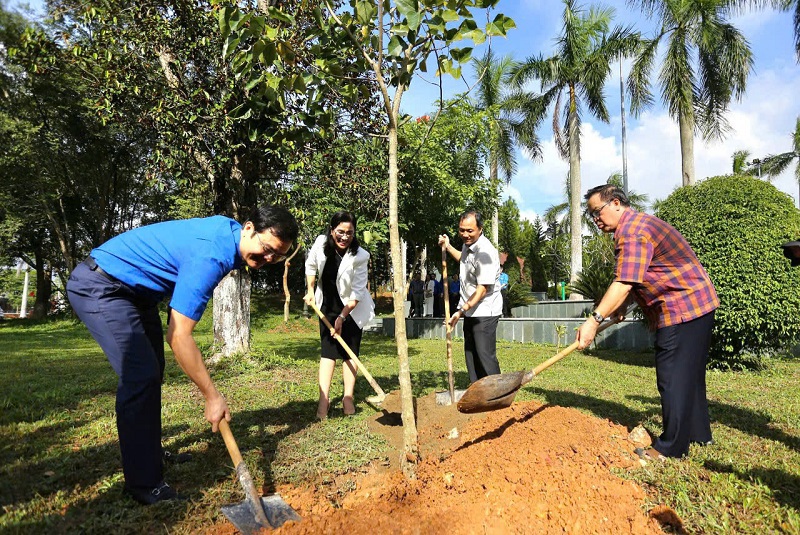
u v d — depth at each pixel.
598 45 19.12
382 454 3.39
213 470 3.11
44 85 13.92
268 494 2.81
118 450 3.40
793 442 3.61
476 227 4.31
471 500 2.60
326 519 2.33
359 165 7.53
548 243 32.78
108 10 6.02
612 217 3.56
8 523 2.33
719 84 15.89
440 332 13.58
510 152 23.16
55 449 3.45
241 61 3.05
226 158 6.19
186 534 2.34
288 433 3.90
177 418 4.32
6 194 18.80
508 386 3.28
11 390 5.55
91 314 2.66
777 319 6.51
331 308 4.43
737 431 3.88
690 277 3.33
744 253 6.65
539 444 3.18
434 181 13.02
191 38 6.11
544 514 2.45
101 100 6.39
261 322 19.23
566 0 19.28
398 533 2.23
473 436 3.55
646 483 2.92
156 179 6.43
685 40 15.52
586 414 4.21
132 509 2.56
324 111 3.35
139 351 2.70
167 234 2.78
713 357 7.27
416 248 17.20
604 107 19.38
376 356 9.20
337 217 4.32
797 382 6.17
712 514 2.53
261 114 3.61
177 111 5.89
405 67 3.06
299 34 3.31
